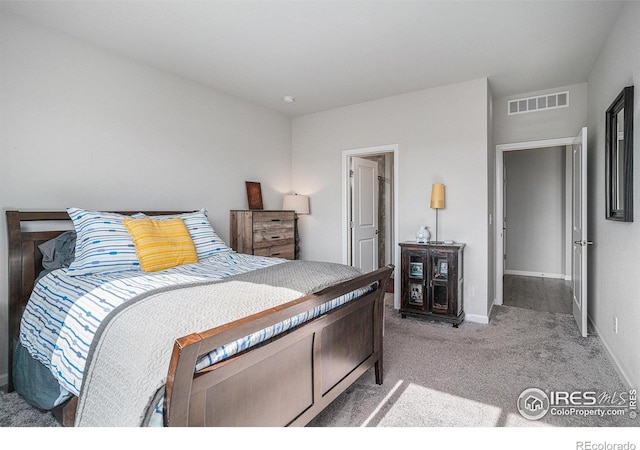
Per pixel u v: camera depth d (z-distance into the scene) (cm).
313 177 485
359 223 485
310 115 485
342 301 199
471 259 373
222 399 126
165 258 245
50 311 187
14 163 240
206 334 108
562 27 262
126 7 233
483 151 363
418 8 236
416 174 403
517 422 188
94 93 283
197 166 366
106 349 131
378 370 233
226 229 399
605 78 287
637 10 212
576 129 381
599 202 305
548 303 441
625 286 231
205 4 230
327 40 280
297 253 488
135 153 311
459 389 224
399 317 385
